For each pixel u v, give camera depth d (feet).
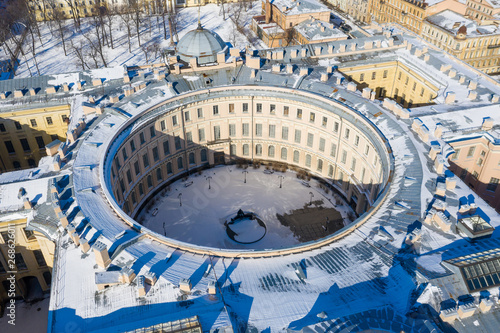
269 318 165.48
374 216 221.25
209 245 301.84
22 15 633.61
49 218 223.51
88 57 564.71
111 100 316.19
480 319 162.30
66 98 341.21
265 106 348.59
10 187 242.37
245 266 194.49
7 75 527.81
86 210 224.12
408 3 580.71
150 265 192.03
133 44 604.49
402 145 267.18
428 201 222.89
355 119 302.86
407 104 399.24
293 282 184.34
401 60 392.88
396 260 191.01
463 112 296.51
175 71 346.95
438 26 530.68
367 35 465.06
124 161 298.97
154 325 159.33
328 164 346.54
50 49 597.52
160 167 343.87
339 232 212.43
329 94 328.08
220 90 339.16
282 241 304.91
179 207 335.67
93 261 195.62
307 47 395.34
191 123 345.10
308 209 333.83
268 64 372.58
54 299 178.81
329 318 162.09
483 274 174.40
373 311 164.35
